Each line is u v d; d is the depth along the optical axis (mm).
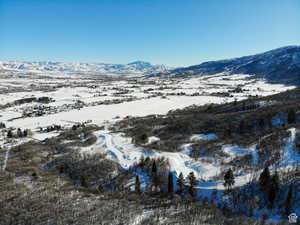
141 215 23656
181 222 22141
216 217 22781
